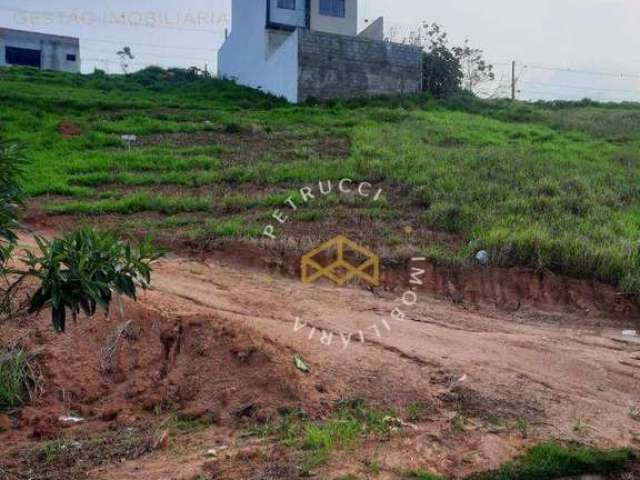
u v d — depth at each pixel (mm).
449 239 9656
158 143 15656
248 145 15672
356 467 4156
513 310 8141
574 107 26812
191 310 6547
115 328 5598
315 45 23094
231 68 29500
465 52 29859
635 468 4465
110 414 4848
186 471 4051
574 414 5168
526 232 9141
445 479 4102
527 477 4227
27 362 5121
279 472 4059
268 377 5113
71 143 14859
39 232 9523
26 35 33781
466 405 5176
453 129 17594
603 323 7879
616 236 9633
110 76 26844
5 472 4043
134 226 9750
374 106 21703
